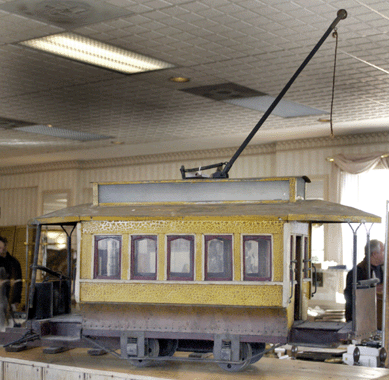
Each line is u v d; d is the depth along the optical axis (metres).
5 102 9.18
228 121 10.48
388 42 6.21
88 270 4.11
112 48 6.53
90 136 12.18
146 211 4.08
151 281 3.97
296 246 4.21
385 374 3.98
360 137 11.73
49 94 8.62
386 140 11.50
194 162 14.20
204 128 11.16
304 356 5.61
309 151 12.36
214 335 3.92
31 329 4.49
